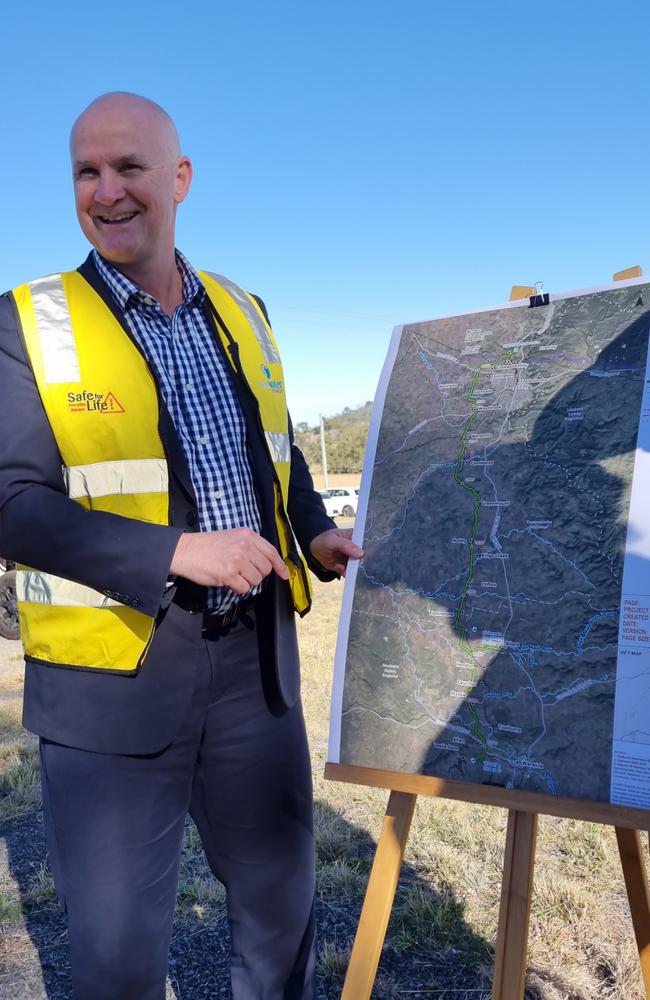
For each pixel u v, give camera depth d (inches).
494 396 63.1
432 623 60.6
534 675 55.9
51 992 83.2
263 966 64.4
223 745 59.9
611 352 59.4
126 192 54.5
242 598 58.3
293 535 66.4
